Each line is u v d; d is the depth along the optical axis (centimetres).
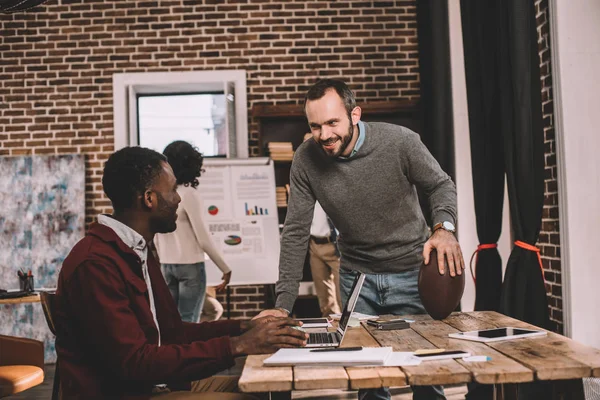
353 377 160
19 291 463
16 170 622
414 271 276
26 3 307
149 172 202
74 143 630
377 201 271
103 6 631
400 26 624
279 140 618
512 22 356
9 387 296
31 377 307
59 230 616
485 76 412
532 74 367
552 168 405
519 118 356
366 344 203
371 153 266
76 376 183
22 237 617
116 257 186
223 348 180
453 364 169
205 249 430
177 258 427
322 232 534
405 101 595
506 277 364
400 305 275
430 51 558
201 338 225
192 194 426
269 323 188
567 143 379
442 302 237
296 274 278
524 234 363
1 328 605
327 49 625
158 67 629
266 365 175
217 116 640
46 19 632
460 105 545
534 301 357
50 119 631
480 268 416
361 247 281
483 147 416
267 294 605
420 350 185
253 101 626
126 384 184
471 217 545
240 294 616
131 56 630
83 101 630
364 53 625
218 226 560
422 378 160
